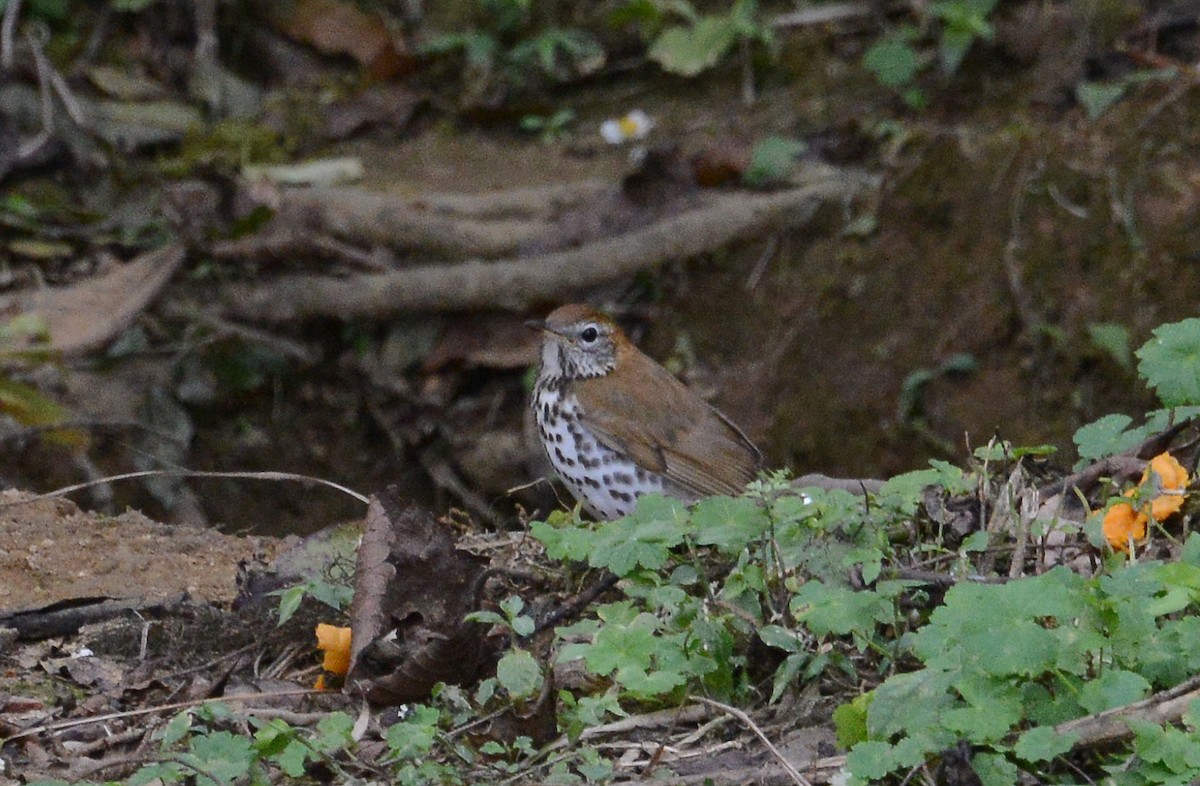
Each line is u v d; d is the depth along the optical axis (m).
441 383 13.67
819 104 15.27
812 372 13.28
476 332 13.80
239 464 13.49
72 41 16.00
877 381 13.08
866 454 12.93
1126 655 4.90
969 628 4.63
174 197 14.73
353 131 16.03
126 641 6.38
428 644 5.57
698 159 14.49
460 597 5.99
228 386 13.73
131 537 7.61
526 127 16.03
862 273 13.53
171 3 16.38
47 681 6.13
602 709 5.30
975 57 14.91
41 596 6.96
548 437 9.33
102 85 15.70
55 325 13.21
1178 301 12.59
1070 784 4.69
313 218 14.31
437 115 16.39
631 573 5.88
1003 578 5.67
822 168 14.43
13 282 13.80
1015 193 13.39
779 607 5.63
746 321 13.65
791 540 5.69
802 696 5.40
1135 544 5.79
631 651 5.22
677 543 5.60
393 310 13.73
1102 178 13.22
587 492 9.27
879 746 4.65
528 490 12.77
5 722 5.73
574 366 9.21
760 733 5.01
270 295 13.91
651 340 13.77
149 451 13.04
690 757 5.20
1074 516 6.49
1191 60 14.16
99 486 12.49
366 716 5.53
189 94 16.08
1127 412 12.38
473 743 5.27
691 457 9.07
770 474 7.88
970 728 4.58
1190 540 5.27
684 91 16.09
